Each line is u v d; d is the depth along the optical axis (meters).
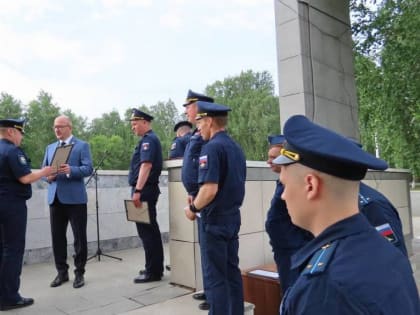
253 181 4.29
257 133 45.59
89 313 3.28
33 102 48.38
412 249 6.92
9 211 3.48
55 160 4.09
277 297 3.37
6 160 3.52
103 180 6.26
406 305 0.78
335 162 0.92
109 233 6.26
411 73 7.77
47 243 5.62
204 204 2.73
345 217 0.93
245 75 52.81
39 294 3.86
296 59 5.27
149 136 4.29
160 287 3.99
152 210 4.27
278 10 5.49
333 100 5.65
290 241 2.86
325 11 5.67
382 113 8.49
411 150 8.26
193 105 3.46
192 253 3.86
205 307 3.31
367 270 0.81
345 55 5.98
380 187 5.91
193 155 3.28
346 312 0.77
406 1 7.84
